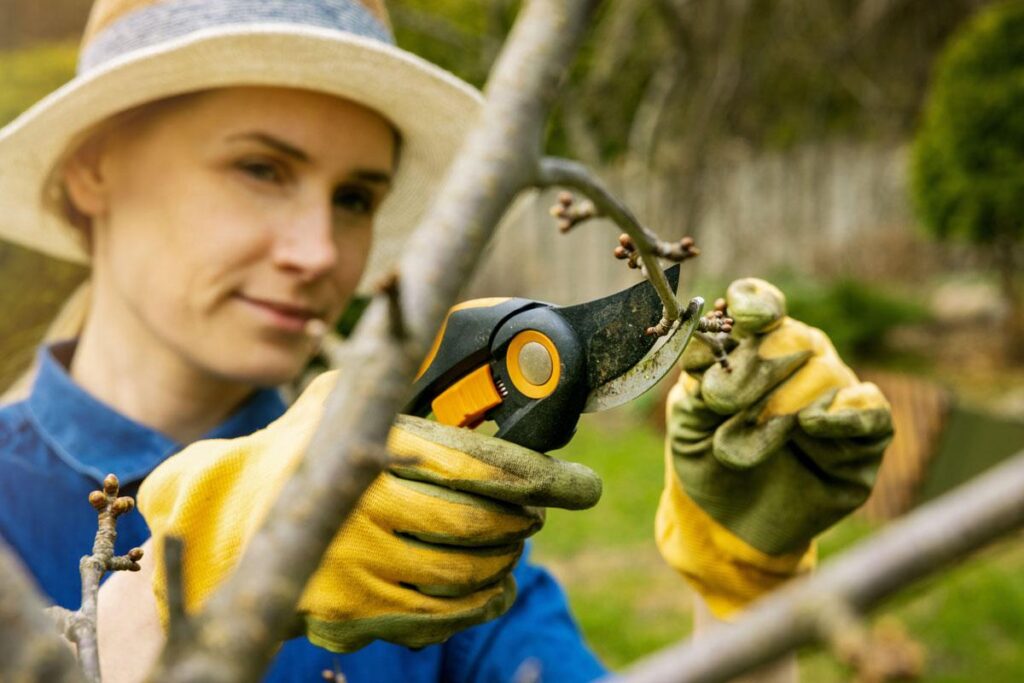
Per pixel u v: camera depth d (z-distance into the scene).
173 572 0.37
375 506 0.88
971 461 6.01
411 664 1.55
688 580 1.30
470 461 0.87
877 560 0.30
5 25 4.35
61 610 0.70
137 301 1.72
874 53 11.80
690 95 8.25
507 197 0.50
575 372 0.87
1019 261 10.20
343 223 1.80
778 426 1.07
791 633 0.30
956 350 9.68
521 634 1.57
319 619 0.89
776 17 8.96
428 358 0.99
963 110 9.23
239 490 0.92
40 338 2.45
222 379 1.75
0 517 1.62
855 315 9.73
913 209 10.23
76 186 1.84
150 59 1.61
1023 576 4.66
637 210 8.53
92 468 1.63
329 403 0.45
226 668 0.37
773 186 11.58
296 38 1.62
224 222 1.66
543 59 0.52
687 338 0.79
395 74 1.72
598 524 5.62
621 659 4.03
